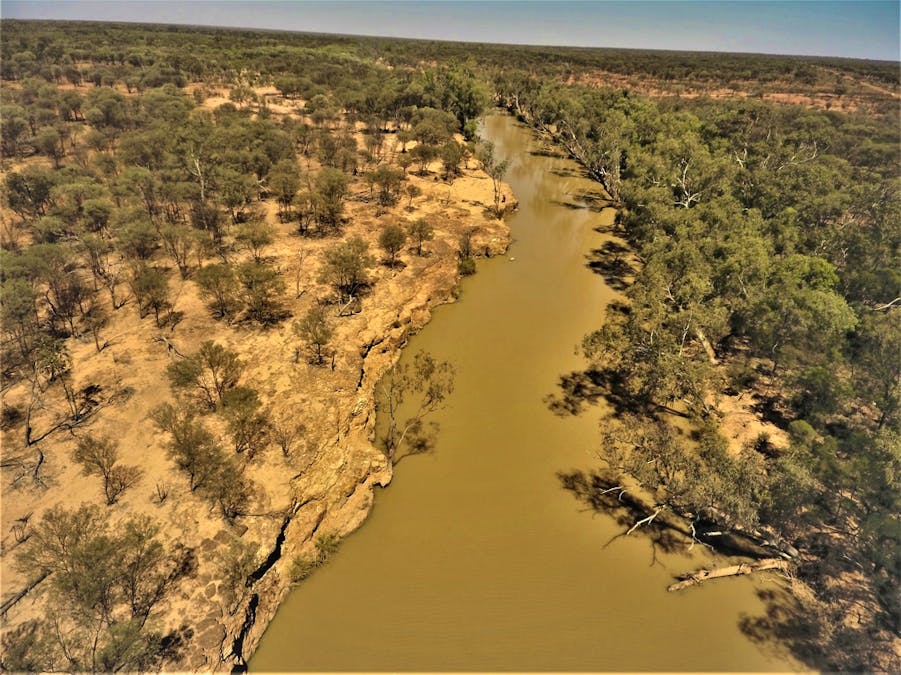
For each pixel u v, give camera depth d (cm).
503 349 4650
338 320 4206
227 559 2375
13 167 6412
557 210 7850
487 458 3541
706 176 6506
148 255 4919
